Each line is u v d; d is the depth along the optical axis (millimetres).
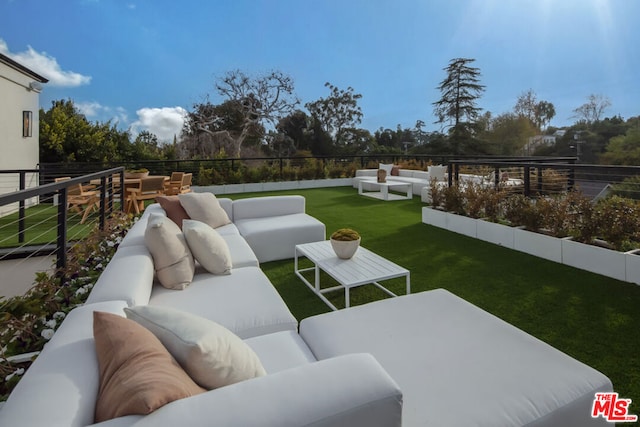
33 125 8602
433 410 1050
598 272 3027
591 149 15711
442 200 4984
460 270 3182
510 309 2420
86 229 5121
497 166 4898
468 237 4309
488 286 2812
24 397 774
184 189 7094
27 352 1701
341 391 806
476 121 20172
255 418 724
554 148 17469
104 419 749
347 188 9391
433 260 3469
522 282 2877
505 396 1101
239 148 16656
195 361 892
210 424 699
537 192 4367
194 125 16312
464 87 20094
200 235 2201
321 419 754
